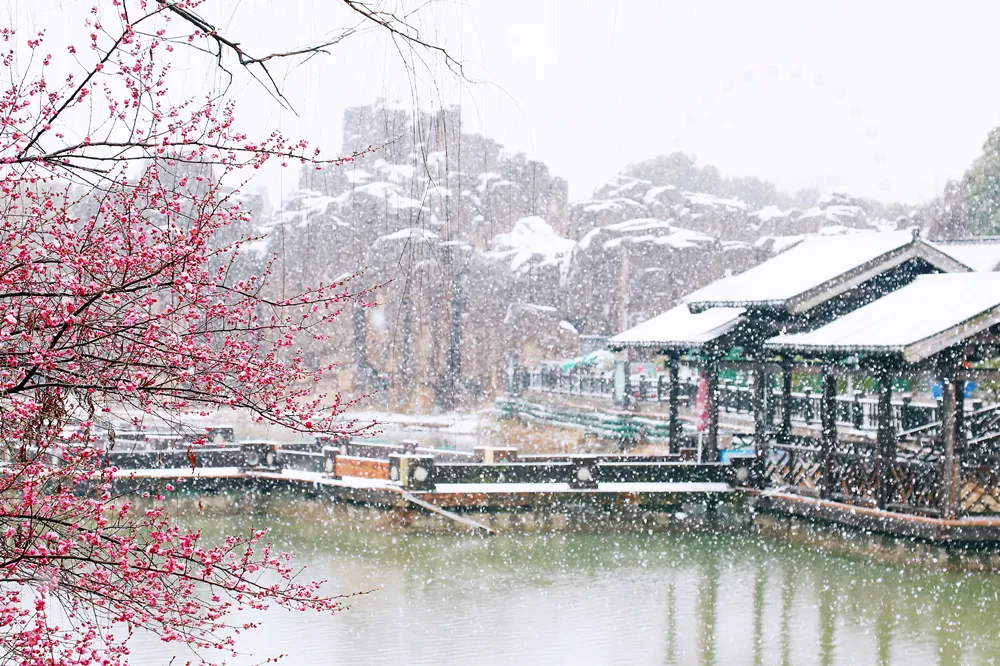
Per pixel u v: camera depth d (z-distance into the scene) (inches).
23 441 161.9
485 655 490.9
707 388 896.9
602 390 1520.7
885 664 490.0
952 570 655.8
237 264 1016.9
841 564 701.3
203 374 162.4
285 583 600.7
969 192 1807.3
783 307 804.0
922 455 800.3
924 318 693.9
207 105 157.2
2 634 174.2
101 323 153.3
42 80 149.2
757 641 527.5
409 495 795.4
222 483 840.9
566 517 820.6
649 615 575.8
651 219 2004.2
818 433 1050.7
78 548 168.7
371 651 490.3
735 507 836.0
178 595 184.1
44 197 159.0
